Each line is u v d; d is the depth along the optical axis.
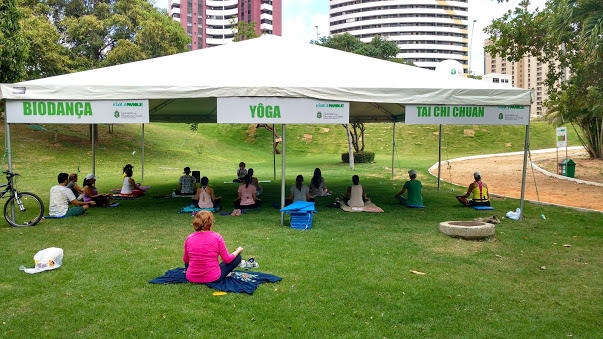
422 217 8.56
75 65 23.67
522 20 14.49
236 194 12.02
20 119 7.41
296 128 39.31
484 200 9.63
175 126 37.62
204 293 4.36
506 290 4.65
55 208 8.30
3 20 14.95
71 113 7.46
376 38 66.94
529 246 6.42
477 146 35.28
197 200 9.13
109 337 3.46
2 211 8.99
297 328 3.66
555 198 11.50
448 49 130.25
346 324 3.75
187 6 108.19
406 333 3.63
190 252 4.58
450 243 6.53
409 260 5.64
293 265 5.33
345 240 6.62
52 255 5.11
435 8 128.38
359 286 4.66
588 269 5.37
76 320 3.73
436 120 8.07
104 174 17.69
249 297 4.29
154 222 7.91
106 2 28.52
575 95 14.31
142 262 5.38
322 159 29.45
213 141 33.97
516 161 24.66
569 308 4.20
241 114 7.41
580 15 12.12
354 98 7.71
